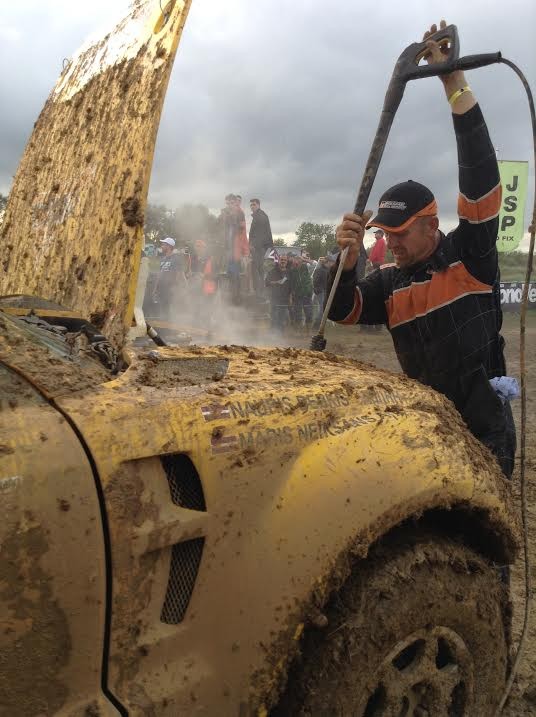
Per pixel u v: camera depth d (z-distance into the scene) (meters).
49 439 1.45
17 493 1.37
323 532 1.77
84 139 2.67
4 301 2.40
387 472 1.94
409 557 1.96
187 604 1.62
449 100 2.79
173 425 1.63
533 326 17.67
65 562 1.42
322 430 1.91
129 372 1.76
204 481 1.65
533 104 2.59
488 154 2.77
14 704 1.37
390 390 2.24
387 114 2.90
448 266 2.89
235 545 1.67
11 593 1.36
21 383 1.54
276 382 1.99
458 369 2.90
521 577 3.69
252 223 14.67
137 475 1.55
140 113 2.38
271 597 1.69
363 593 1.85
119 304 2.18
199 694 1.59
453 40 2.78
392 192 2.91
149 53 2.49
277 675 1.69
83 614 1.44
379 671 1.84
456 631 2.06
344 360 2.67
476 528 2.25
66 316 2.24
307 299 15.97
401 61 2.87
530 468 5.39
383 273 3.22
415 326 3.01
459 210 2.87
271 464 1.77
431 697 2.01
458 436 2.24
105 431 1.53
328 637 1.79
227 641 1.64
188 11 2.41
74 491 1.44
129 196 2.28
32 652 1.38
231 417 1.75
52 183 2.75
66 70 3.10
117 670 1.50
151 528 1.54
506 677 2.31
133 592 1.52
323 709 1.73
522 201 11.25
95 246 2.35
